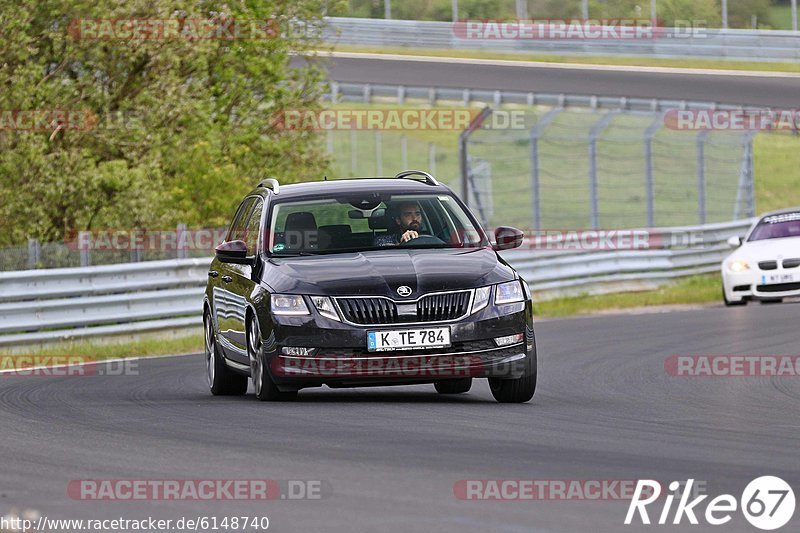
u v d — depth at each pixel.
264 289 32.31
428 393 36.69
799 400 34.34
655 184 156.00
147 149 82.88
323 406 31.56
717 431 27.67
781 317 61.25
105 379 44.00
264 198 36.31
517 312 31.83
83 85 81.81
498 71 177.62
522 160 166.50
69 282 60.72
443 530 17.33
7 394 38.78
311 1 99.56
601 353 49.16
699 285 88.19
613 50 185.88
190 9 84.69
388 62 183.88
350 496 19.75
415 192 35.84
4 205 76.12
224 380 37.25
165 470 22.58
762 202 152.88
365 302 31.19
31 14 78.81
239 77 93.88
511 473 21.69
